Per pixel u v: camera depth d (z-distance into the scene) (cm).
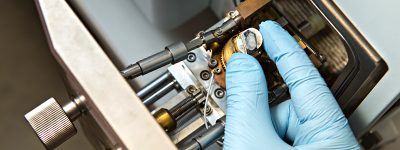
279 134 82
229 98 78
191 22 117
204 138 70
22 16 140
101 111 49
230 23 78
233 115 75
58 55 51
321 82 74
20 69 137
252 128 73
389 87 64
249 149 72
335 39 85
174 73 85
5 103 133
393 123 91
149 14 111
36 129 61
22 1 141
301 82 74
